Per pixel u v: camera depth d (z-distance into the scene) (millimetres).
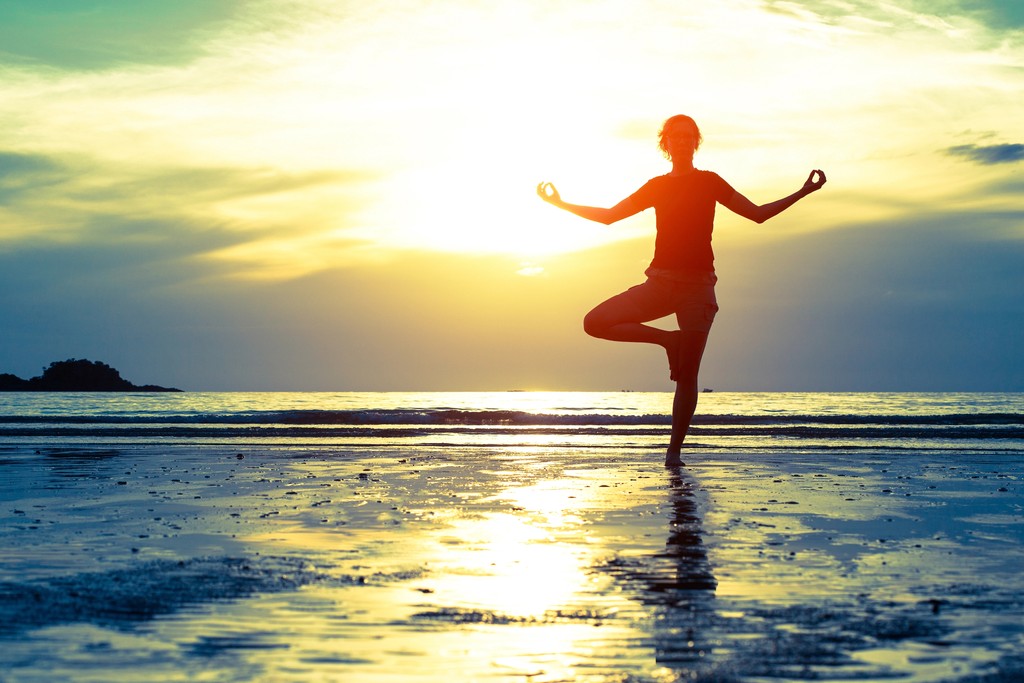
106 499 5758
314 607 2945
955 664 2359
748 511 5180
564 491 6191
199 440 12336
